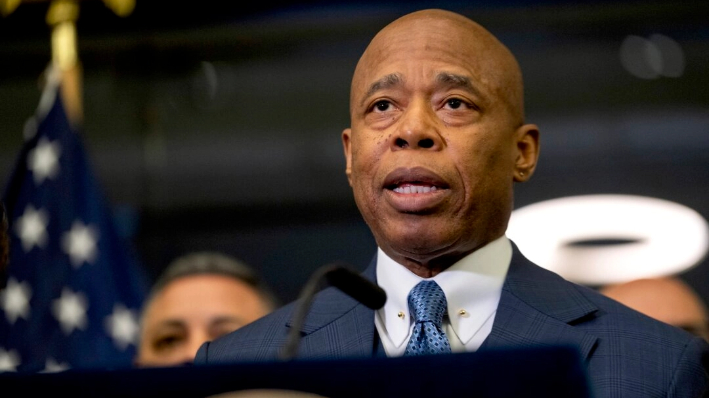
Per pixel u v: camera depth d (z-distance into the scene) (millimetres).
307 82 5828
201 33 5734
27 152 4543
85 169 4539
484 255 2488
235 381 1611
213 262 3877
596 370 2268
